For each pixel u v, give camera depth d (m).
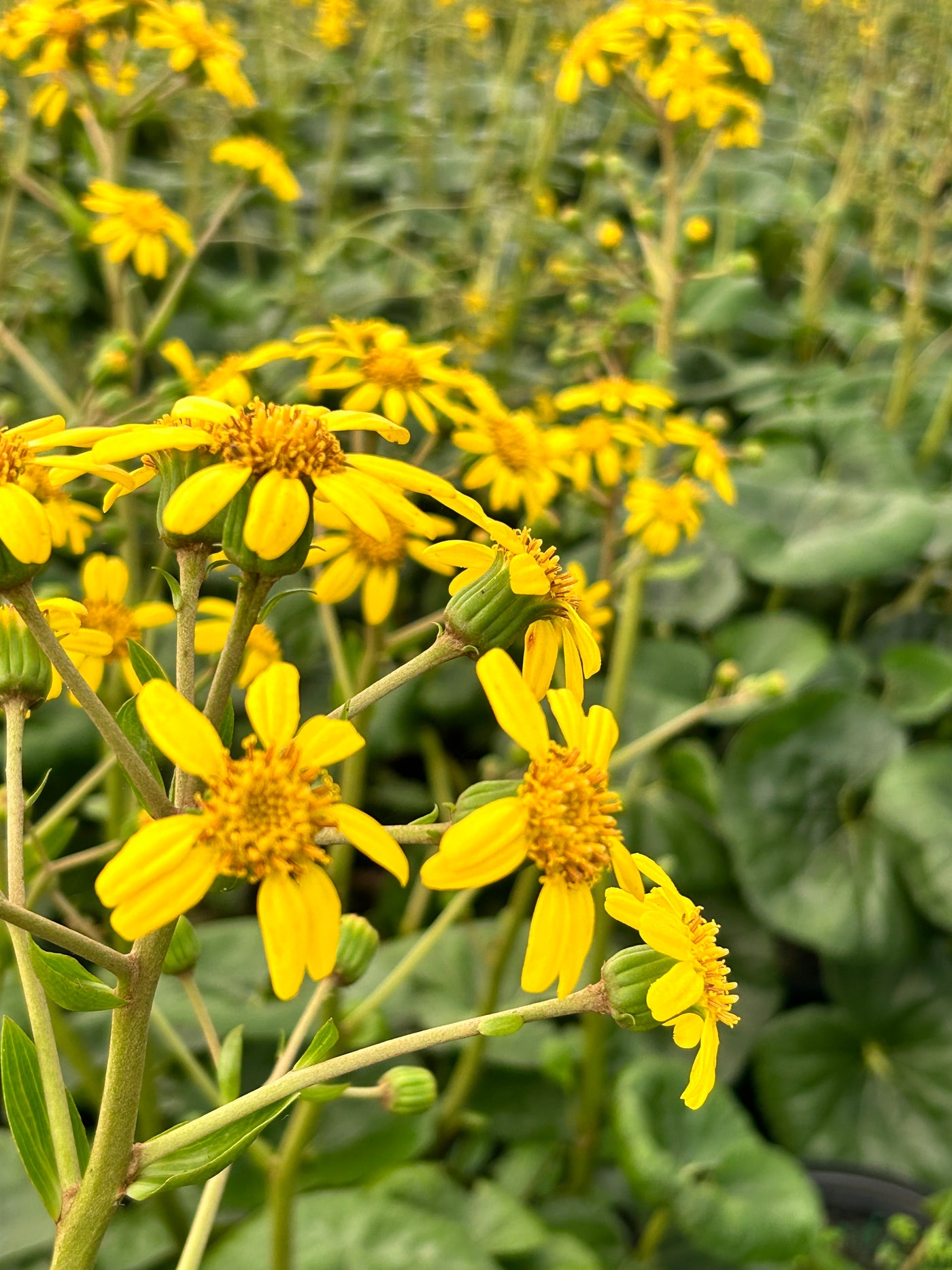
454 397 0.49
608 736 0.24
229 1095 0.27
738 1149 0.45
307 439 0.22
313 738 0.22
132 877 0.20
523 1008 0.24
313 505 0.24
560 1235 0.45
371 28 0.99
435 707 0.64
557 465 0.48
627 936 0.56
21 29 0.49
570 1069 0.47
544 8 1.04
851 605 0.75
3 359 0.70
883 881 0.58
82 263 0.80
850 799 0.62
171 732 0.20
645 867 0.24
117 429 0.22
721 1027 0.56
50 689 0.25
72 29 0.49
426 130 1.03
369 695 0.24
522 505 0.64
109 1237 0.42
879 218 0.95
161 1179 0.22
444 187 1.10
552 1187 0.49
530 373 0.82
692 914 0.25
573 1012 0.24
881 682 0.72
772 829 0.60
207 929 0.52
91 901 0.53
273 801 0.21
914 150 0.83
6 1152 0.44
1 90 0.53
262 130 1.00
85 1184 0.22
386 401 0.41
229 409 0.23
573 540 0.72
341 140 0.93
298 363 0.75
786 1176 0.44
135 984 0.22
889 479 0.73
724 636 0.69
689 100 0.52
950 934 0.59
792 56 1.48
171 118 0.81
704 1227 0.42
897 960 0.57
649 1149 0.43
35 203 0.87
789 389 0.86
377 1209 0.42
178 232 0.51
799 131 1.24
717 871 0.60
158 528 0.23
